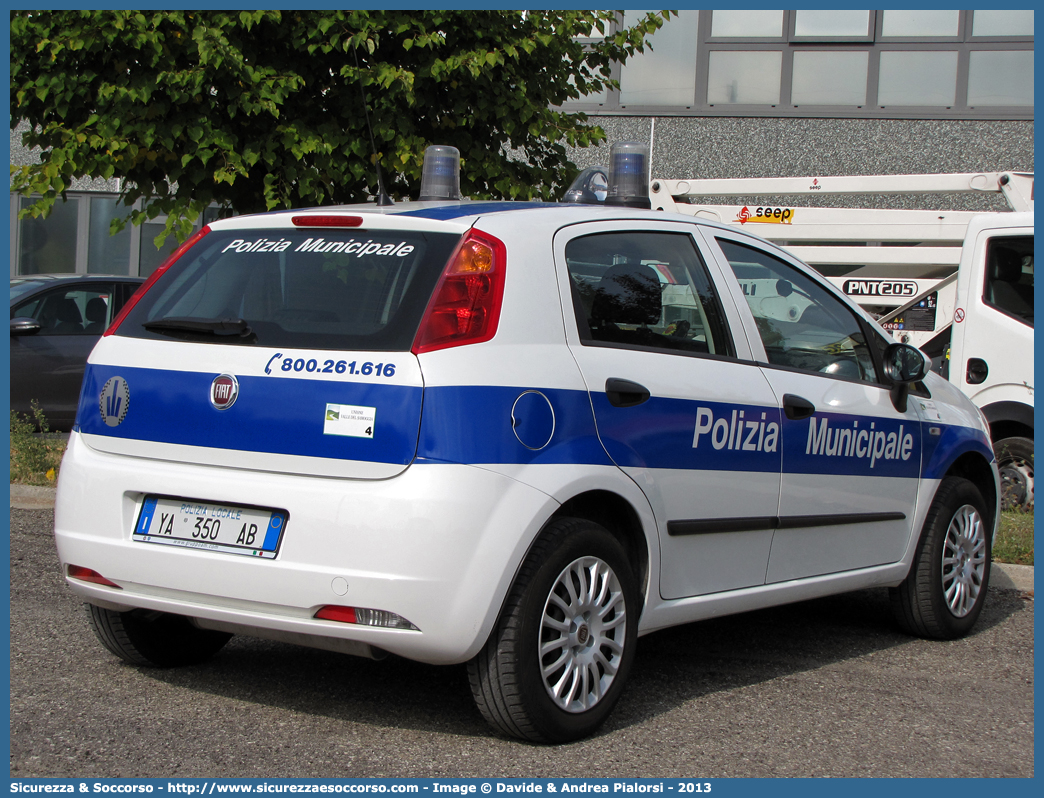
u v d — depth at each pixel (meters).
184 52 6.44
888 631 5.36
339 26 6.52
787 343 4.52
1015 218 7.91
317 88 6.91
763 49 12.92
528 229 3.61
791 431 4.33
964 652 5.00
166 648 4.07
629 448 3.63
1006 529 7.08
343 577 3.13
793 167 12.90
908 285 9.62
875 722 3.87
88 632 4.57
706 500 3.95
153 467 3.45
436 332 3.27
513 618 3.28
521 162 7.48
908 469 5.01
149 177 6.83
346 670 4.22
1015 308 7.86
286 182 6.71
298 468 3.26
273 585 3.20
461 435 3.18
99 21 6.20
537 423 3.35
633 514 3.68
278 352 3.37
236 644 4.55
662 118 13.05
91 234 17.08
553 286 3.58
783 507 4.31
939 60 12.70
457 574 3.13
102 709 3.63
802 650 4.88
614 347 3.72
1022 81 12.57
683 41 13.02
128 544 3.43
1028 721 3.96
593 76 7.88
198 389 3.43
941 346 9.59
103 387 3.61
